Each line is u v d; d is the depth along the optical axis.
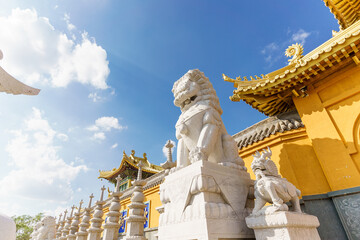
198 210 2.91
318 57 5.57
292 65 7.21
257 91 6.69
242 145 7.39
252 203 3.78
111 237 5.79
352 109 5.54
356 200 4.71
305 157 6.02
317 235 3.08
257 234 2.90
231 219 3.04
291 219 2.64
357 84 5.61
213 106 4.52
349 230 4.62
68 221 12.24
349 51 5.36
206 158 3.56
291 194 3.14
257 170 3.36
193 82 4.77
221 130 4.41
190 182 3.24
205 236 2.64
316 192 5.47
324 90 6.26
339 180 5.11
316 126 5.95
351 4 7.36
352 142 5.23
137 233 5.03
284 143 6.49
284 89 6.53
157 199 10.48
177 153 4.42
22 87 5.58
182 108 4.85
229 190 3.35
